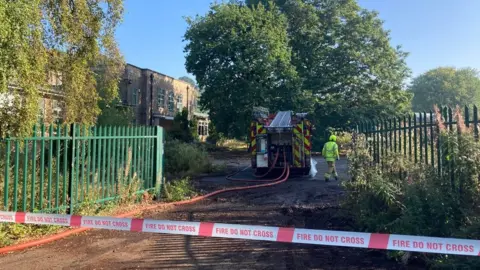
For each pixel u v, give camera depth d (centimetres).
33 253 556
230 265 501
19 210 664
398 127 705
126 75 3550
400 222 507
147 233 658
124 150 908
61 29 726
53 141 729
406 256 480
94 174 812
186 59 3284
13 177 661
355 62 3475
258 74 3014
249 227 454
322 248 567
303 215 796
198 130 4991
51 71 764
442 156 536
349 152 832
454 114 548
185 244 594
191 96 5288
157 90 4169
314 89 3425
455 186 507
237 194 1106
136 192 929
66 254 550
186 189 1076
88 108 833
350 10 3575
